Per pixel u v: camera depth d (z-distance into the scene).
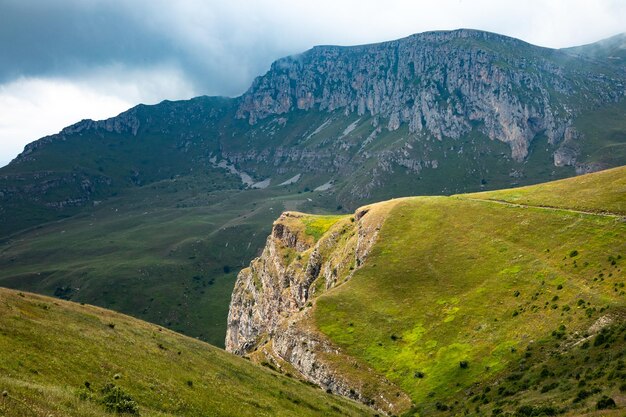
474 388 79.19
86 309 70.00
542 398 61.06
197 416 43.97
